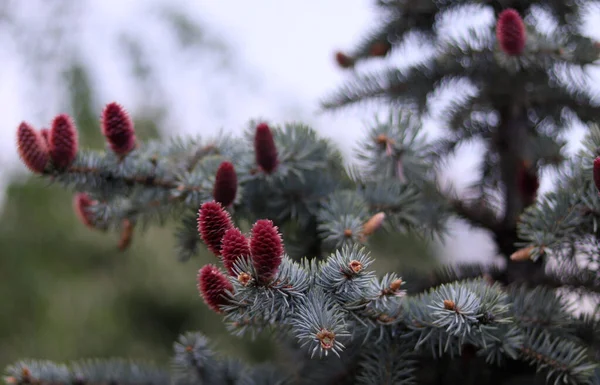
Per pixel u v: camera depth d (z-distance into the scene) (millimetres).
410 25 811
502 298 646
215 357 749
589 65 726
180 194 716
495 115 800
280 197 742
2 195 2047
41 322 1961
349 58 828
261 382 723
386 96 788
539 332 675
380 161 723
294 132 743
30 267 2012
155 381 750
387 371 664
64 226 2053
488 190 805
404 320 647
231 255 590
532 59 712
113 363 759
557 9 776
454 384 718
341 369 714
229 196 684
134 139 721
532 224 679
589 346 688
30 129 700
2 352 1912
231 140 763
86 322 1987
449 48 760
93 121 2090
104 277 2092
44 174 713
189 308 2117
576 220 667
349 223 697
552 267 732
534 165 736
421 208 739
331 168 767
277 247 586
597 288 713
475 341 645
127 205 754
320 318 591
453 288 645
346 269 602
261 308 603
